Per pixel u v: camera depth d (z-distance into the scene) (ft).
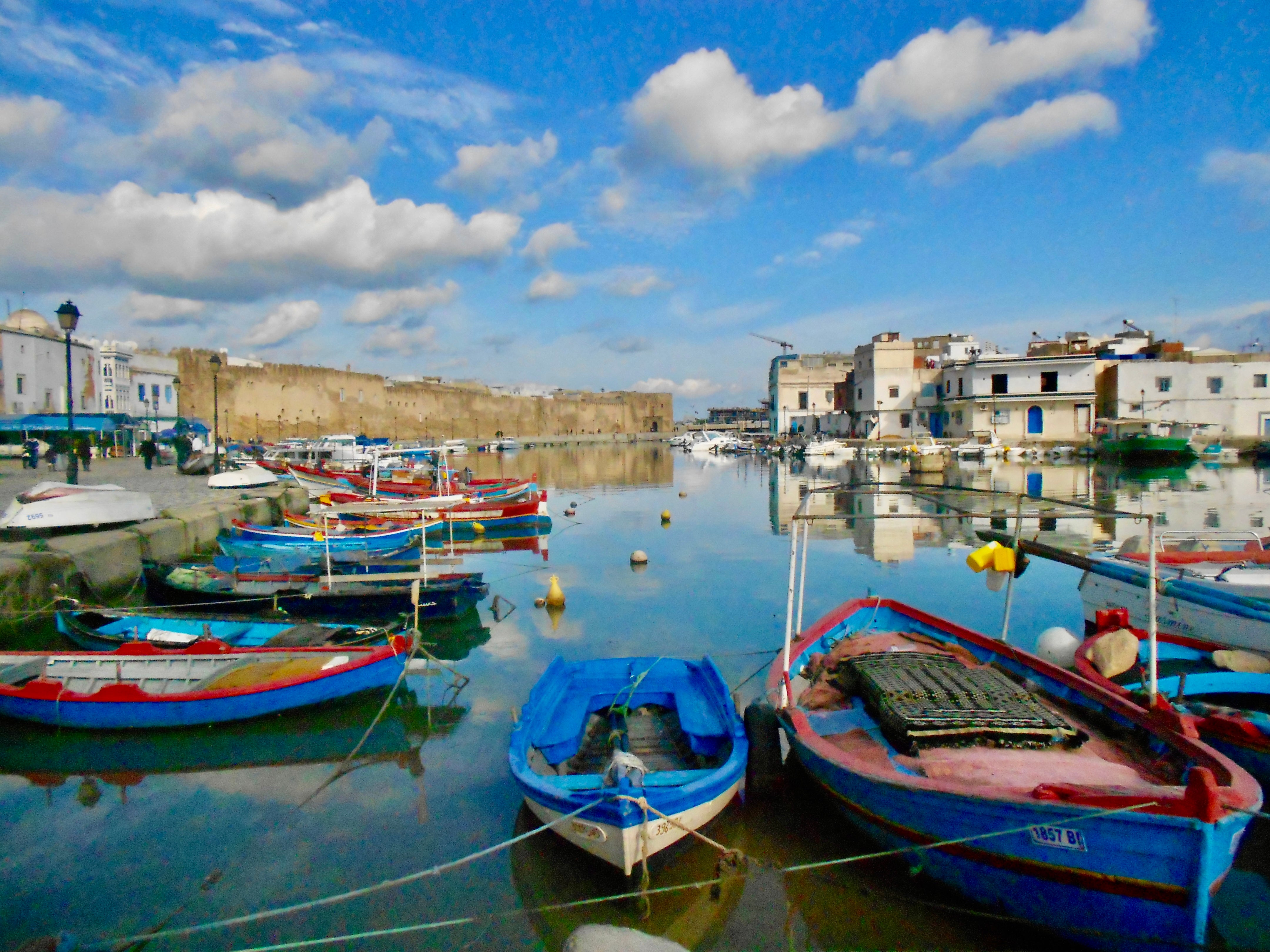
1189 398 152.35
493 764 24.81
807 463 167.12
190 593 41.39
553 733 23.82
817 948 16.57
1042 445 156.97
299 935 16.97
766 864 19.53
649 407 406.21
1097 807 14.65
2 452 112.47
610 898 18.01
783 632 39.22
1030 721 19.79
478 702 30.14
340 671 27.89
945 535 69.41
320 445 174.91
